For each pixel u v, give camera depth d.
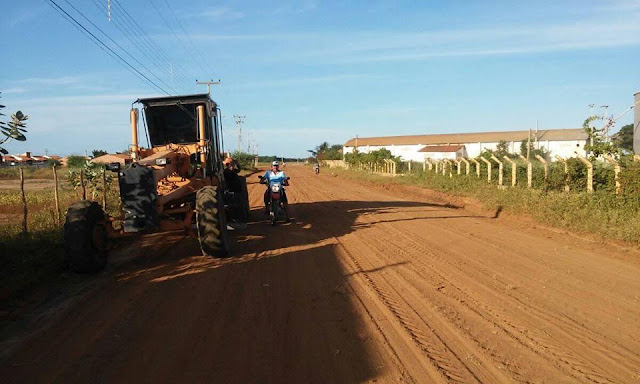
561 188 16.44
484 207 16.20
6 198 17.89
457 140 90.50
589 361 4.46
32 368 4.36
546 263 8.18
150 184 8.02
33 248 8.25
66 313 5.90
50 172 44.72
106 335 5.14
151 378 4.14
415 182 28.70
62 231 9.86
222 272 7.80
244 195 12.75
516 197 15.52
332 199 21.16
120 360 4.51
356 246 9.81
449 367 4.31
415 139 98.38
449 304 6.04
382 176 39.88
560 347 4.76
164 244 10.31
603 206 12.29
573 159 16.06
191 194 9.50
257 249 9.67
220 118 11.55
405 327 5.27
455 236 10.87
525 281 7.05
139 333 5.18
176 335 5.11
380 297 6.33
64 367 4.38
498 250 9.27
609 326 5.31
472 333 5.10
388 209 16.72
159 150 10.09
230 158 12.87
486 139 87.38
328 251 9.34
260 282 7.14
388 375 4.16
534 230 11.66
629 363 4.42
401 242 10.19
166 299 6.39
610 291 6.56
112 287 7.04
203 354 4.62
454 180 24.80
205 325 5.39
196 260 8.74
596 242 9.95
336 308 5.91
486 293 6.49
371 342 4.86
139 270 8.05
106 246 8.00
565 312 5.74
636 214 11.16
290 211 16.44
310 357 4.53
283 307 5.98
